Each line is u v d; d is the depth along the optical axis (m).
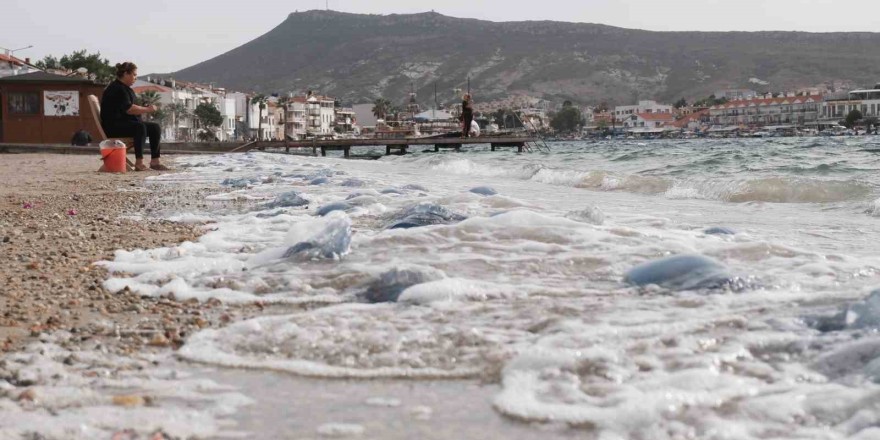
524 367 2.62
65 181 13.20
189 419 2.23
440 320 3.29
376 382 2.56
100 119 16.14
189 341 3.07
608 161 23.52
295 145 38.94
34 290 4.12
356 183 11.59
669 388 2.36
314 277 4.25
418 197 8.80
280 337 3.08
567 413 2.21
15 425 2.18
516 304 3.53
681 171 16.89
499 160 25.58
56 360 2.85
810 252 4.57
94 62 102.69
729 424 2.09
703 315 3.19
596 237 5.23
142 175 14.73
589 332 2.98
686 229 6.00
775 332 2.87
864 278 3.90
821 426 2.07
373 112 184.25
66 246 5.73
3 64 51.50
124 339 3.14
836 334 2.79
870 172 14.93
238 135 144.50
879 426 2.02
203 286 4.17
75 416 2.25
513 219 5.73
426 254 4.80
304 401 2.38
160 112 116.94
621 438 2.05
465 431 2.13
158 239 6.02
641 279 3.90
